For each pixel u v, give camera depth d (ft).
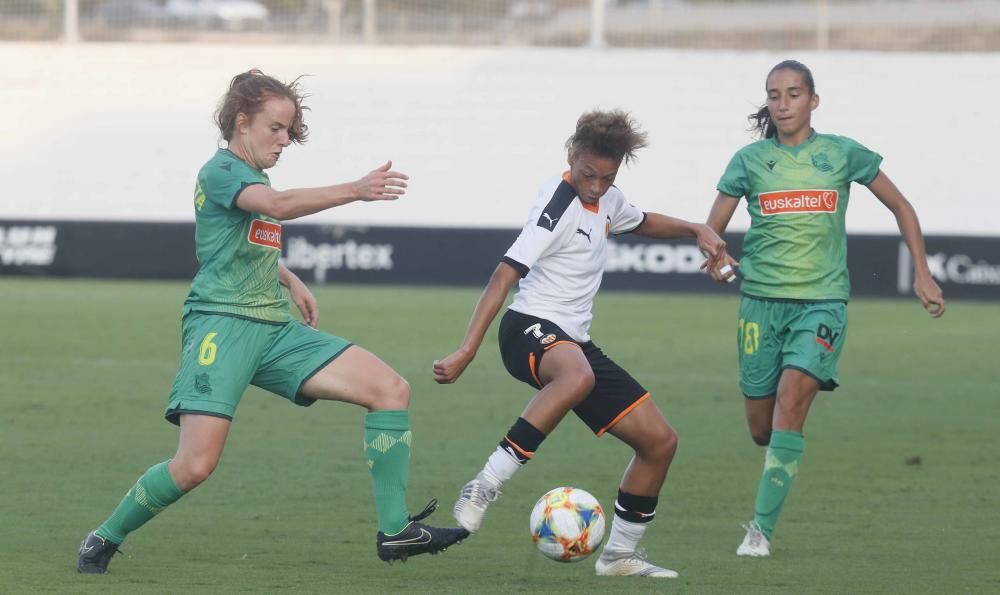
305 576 56.70
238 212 55.88
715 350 143.13
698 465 87.81
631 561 58.75
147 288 199.41
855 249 203.41
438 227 208.44
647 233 65.57
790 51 215.31
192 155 217.36
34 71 216.33
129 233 210.79
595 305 185.98
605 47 218.38
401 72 217.77
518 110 217.56
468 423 101.81
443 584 55.72
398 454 56.59
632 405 58.85
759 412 71.77
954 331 163.02
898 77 212.84
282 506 73.05
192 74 216.95
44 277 211.00
